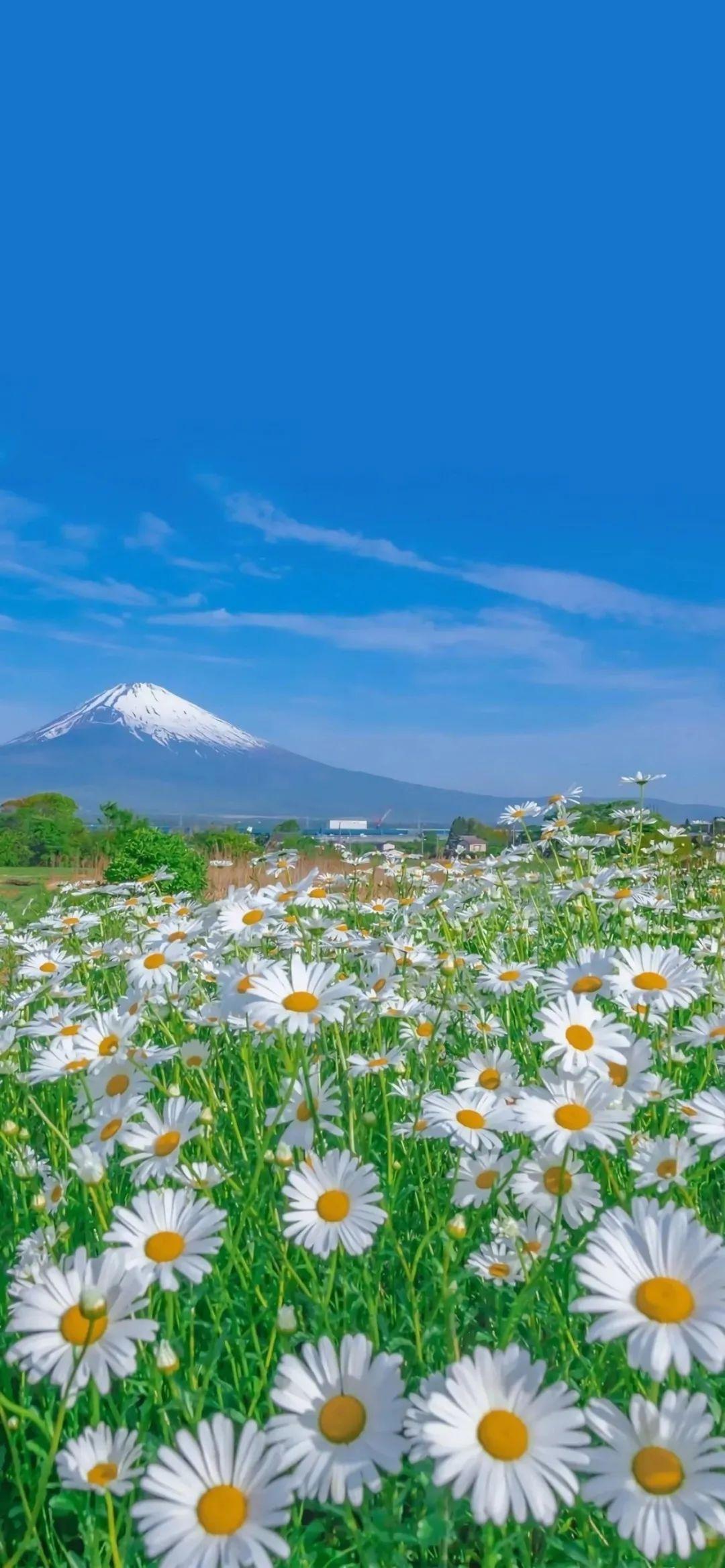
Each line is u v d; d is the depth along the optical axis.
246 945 4.95
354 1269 2.87
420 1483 2.16
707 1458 1.48
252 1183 2.80
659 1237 1.72
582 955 3.26
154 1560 2.12
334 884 7.27
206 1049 3.79
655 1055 3.98
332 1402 1.67
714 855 7.31
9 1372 2.61
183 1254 2.08
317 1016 2.87
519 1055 4.44
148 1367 2.29
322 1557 2.23
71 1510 2.35
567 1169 2.60
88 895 10.13
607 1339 1.63
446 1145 3.50
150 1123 2.76
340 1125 3.31
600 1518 2.09
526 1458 1.52
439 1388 1.77
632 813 7.12
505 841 8.06
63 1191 3.08
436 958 4.97
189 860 15.80
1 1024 4.33
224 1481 1.61
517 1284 2.68
